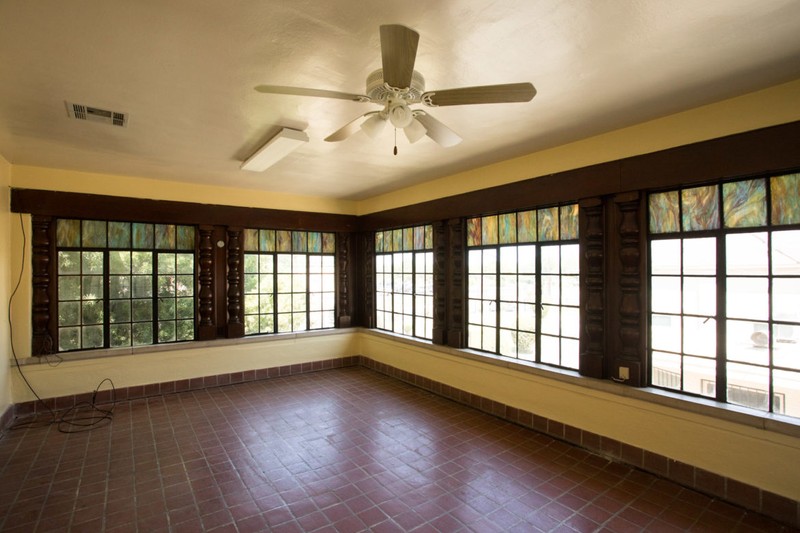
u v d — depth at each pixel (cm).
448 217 496
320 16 180
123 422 421
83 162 428
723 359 288
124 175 489
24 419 428
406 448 359
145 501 280
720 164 277
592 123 318
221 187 559
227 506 274
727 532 244
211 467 327
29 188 444
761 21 186
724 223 288
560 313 390
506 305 441
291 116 298
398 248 608
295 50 209
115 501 280
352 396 504
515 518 260
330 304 666
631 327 333
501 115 300
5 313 423
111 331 500
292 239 631
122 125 314
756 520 255
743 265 280
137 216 502
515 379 415
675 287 314
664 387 320
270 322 609
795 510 247
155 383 509
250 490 293
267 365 587
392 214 595
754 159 263
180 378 525
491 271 458
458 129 329
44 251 457
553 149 380
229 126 318
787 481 251
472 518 260
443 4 173
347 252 676
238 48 206
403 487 296
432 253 543
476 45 206
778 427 253
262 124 313
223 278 570
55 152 390
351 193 610
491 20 185
